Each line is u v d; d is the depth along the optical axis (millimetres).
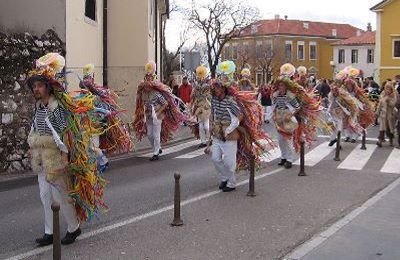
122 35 19031
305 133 11391
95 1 17453
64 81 6418
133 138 14797
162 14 31688
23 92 11281
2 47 10945
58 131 6039
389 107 14898
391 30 50125
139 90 12859
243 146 9039
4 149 10984
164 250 6078
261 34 83438
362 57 77875
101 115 10250
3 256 5945
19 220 7434
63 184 6145
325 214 7648
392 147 14875
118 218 7434
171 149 14562
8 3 13094
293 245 6250
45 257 5910
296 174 10727
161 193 9031
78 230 6402
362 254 5820
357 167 11609
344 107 14383
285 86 11172
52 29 12969
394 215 7477
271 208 7977
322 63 89062
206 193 8984
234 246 6211
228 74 8773
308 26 88375
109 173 10977
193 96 14891
